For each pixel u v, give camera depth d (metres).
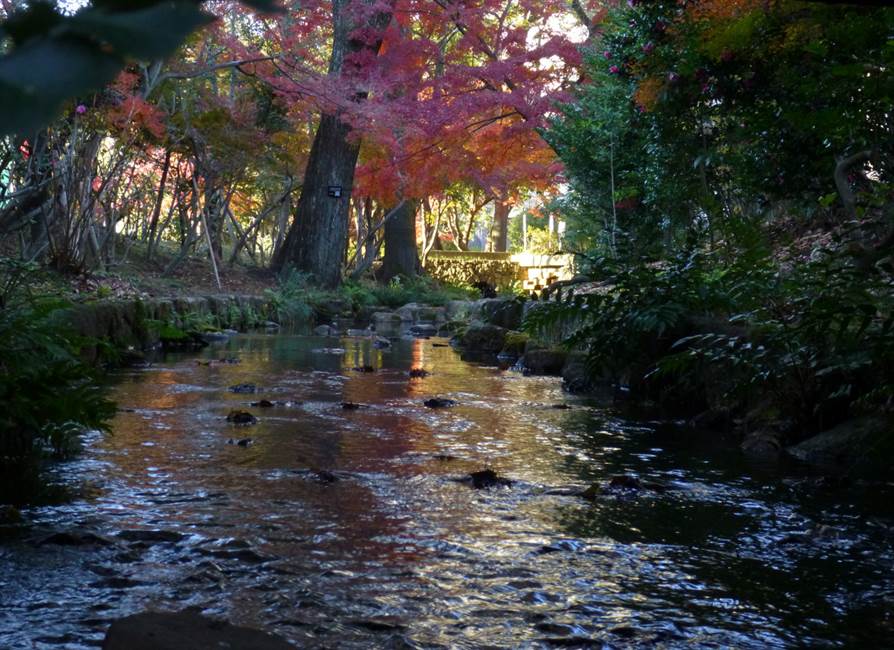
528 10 19.44
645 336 6.41
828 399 4.51
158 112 13.97
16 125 0.23
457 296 24.09
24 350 3.54
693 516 3.08
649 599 2.21
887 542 2.76
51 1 0.26
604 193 13.07
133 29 0.25
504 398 6.29
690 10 7.84
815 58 6.43
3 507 2.84
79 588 2.19
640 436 4.78
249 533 2.73
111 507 2.99
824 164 7.30
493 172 21.08
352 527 2.83
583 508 3.17
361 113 17.75
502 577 2.37
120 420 4.85
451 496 3.31
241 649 1.66
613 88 12.22
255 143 17.83
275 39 18.09
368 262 24.89
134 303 9.58
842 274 4.31
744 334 5.49
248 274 19.95
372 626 1.98
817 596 2.25
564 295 10.49
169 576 2.30
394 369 8.35
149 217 21.73
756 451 4.36
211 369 7.91
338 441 4.41
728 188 10.01
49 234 10.83
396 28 20.20
